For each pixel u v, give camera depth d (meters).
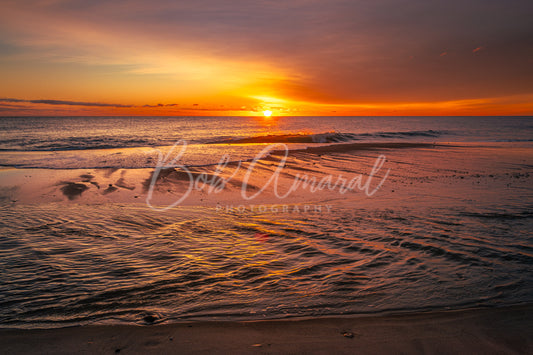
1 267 3.79
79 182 10.37
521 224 5.44
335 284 3.32
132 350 2.28
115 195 8.80
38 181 10.37
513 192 8.43
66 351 2.28
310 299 3.02
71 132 39.47
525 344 2.29
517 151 19.41
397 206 7.20
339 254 4.22
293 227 5.60
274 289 3.23
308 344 2.33
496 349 2.24
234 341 2.38
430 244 4.51
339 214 6.59
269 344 2.34
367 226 5.55
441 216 6.11
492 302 2.91
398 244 4.56
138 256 4.20
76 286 3.32
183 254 4.27
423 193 8.70
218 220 6.18
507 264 3.76
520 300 2.93
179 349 2.29
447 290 3.15
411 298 3.00
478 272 3.56
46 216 6.30
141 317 2.74
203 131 44.41
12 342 2.39
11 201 7.88
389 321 2.63
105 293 3.17
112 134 36.03
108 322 2.67
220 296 3.09
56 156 16.72
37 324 2.64
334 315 2.74
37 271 3.69
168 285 3.34
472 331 2.47
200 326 2.59
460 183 10.09
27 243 4.67
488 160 15.79
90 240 4.86
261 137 27.89
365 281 3.38
